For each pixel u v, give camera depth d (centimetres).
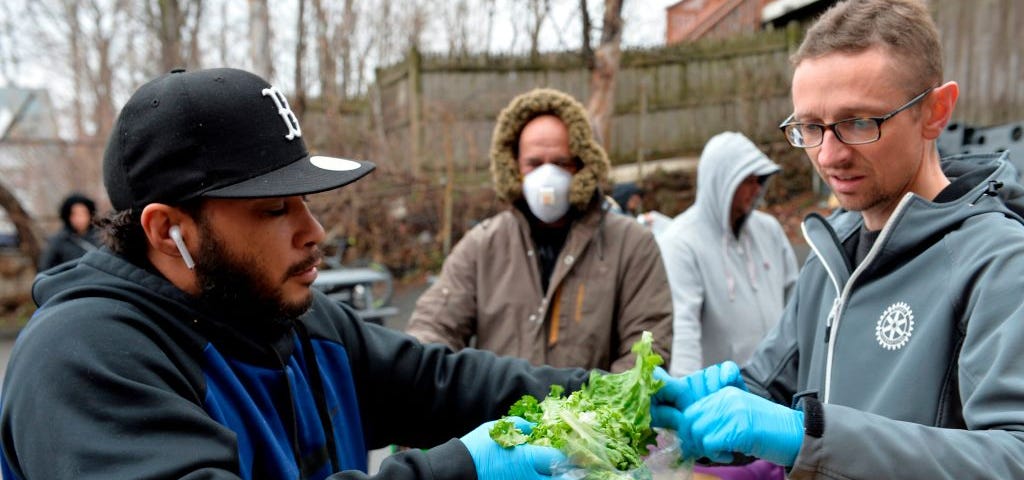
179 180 121
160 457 103
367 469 163
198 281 127
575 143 245
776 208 1023
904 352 136
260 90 128
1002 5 711
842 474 112
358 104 1201
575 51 1100
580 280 245
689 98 1182
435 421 168
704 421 124
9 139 1055
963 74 750
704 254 296
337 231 992
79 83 1490
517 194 256
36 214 1193
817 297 169
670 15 1252
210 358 126
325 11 1221
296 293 131
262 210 125
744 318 297
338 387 155
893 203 145
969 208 133
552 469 120
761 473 180
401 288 956
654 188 1098
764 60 1141
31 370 112
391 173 1028
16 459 117
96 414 107
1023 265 117
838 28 137
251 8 830
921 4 137
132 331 118
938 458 108
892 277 142
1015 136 493
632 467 129
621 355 242
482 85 1130
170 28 954
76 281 129
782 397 176
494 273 254
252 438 128
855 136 136
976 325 120
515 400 164
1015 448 104
